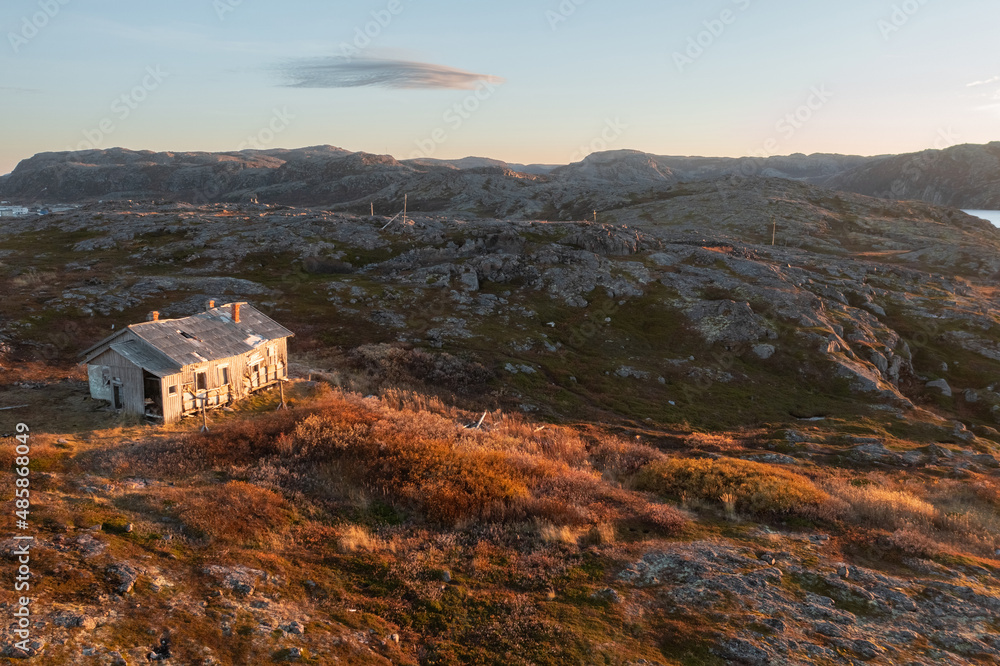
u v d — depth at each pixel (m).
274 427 24.95
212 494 17.52
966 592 14.17
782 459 33.16
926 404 56.50
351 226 100.50
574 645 11.37
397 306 66.19
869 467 32.75
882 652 11.41
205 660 9.83
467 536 16.73
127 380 29.23
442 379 47.59
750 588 13.80
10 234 95.19
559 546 16.19
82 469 19.44
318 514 17.41
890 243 133.75
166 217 104.19
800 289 76.75
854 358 59.78
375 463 21.11
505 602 13.01
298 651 10.48
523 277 78.25
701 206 176.00
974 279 107.06
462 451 23.27
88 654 9.30
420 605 12.85
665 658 11.09
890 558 16.55
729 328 63.28
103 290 62.28
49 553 12.34
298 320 59.75
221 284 67.75
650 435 39.88
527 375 50.50
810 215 156.12
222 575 12.88
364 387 42.00
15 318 49.22
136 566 12.53
